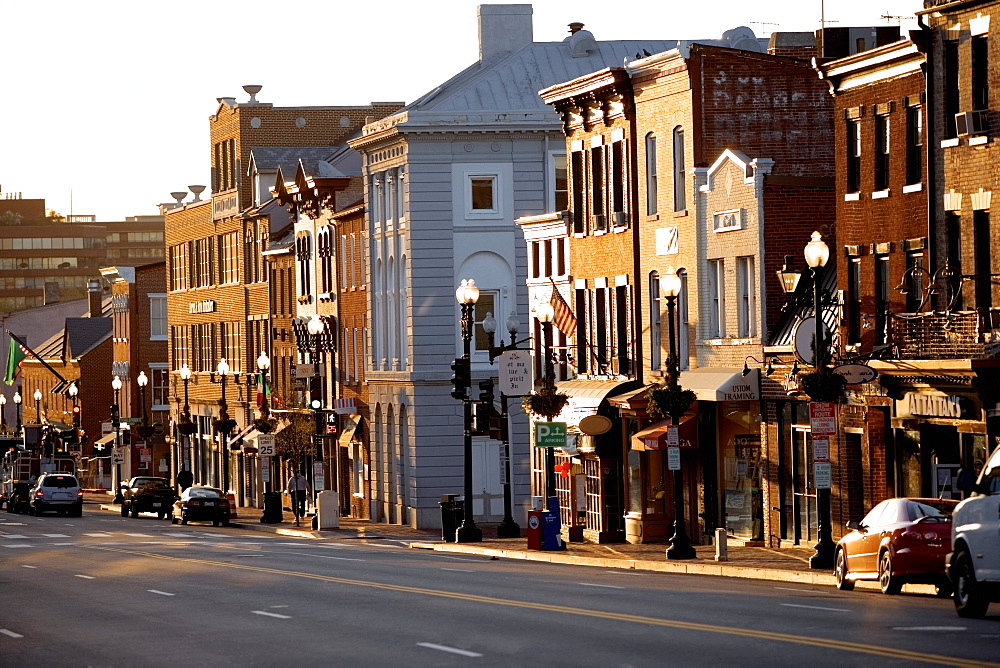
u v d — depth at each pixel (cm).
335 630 6028
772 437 11431
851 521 10669
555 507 11912
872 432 10362
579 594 7356
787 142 12581
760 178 11675
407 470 18025
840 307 10981
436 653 5172
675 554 10275
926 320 9806
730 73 12562
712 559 10131
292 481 18275
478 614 6425
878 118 10612
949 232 9894
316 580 8762
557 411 12244
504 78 18088
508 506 14200
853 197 10800
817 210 11744
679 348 12838
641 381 13450
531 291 15738
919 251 10162
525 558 11712
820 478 9000
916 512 7294
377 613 6638
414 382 17588
